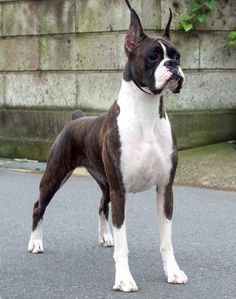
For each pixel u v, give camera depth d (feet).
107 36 15.46
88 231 10.32
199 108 15.72
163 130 7.62
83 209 11.76
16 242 9.71
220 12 15.74
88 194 12.99
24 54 16.88
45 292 7.63
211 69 15.80
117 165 7.59
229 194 12.79
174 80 7.10
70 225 10.66
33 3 16.58
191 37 15.48
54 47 16.34
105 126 7.87
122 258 7.66
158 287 7.73
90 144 8.28
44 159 16.60
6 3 17.04
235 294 7.50
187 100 15.57
